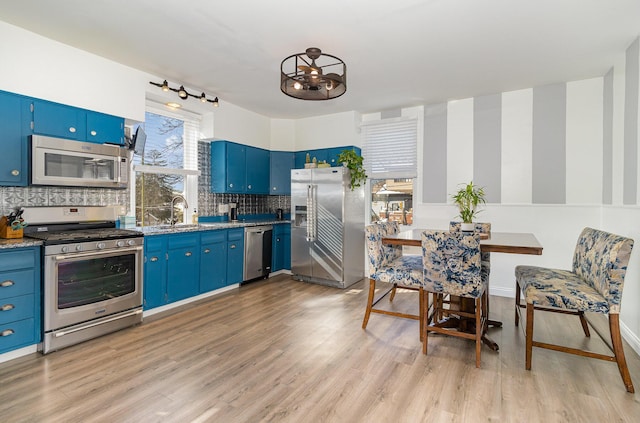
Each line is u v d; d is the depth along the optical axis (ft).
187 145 14.10
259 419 5.79
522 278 8.94
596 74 11.44
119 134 10.66
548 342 8.90
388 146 16.06
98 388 6.66
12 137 8.43
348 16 7.83
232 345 8.70
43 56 8.93
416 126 15.30
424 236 8.17
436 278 8.20
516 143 13.12
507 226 13.30
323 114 16.75
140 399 6.31
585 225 12.05
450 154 14.46
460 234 7.73
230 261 13.83
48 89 9.04
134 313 9.94
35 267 8.04
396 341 9.01
